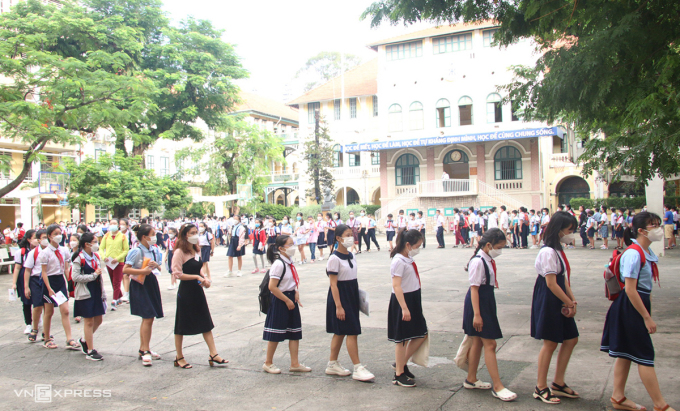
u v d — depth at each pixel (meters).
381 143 37.38
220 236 31.59
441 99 37.44
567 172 39.78
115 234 11.14
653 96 6.93
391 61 39.00
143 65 32.34
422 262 17.48
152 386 5.80
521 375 5.62
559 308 4.74
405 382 5.40
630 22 6.85
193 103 34.28
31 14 23.73
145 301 6.74
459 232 24.08
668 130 7.04
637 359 4.36
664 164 7.55
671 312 8.29
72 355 7.29
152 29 32.47
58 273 7.88
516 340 7.04
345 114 47.03
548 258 4.70
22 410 5.15
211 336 6.52
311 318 9.09
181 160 45.12
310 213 36.88
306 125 48.56
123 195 29.33
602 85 7.27
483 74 36.25
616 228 20.31
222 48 34.94
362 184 45.34
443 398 5.03
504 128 35.53
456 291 11.24
